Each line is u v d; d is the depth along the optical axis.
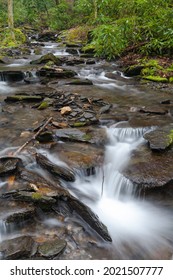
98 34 11.07
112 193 4.31
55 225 3.53
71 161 4.54
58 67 10.40
